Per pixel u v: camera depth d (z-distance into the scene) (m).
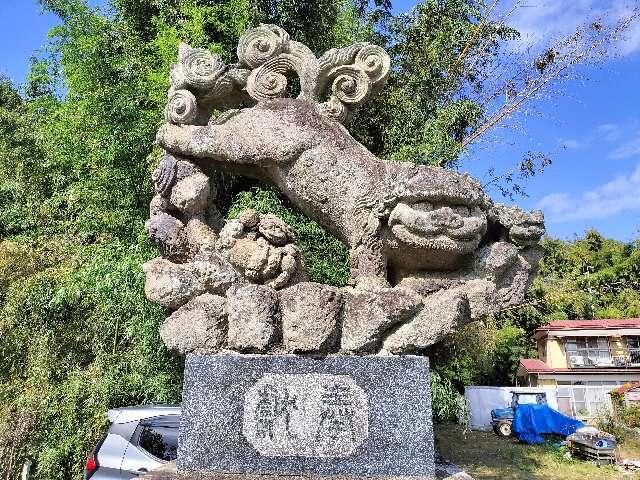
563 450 8.34
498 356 13.64
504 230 2.30
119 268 4.89
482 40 7.32
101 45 5.96
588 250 17.72
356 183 2.29
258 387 2.01
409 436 1.96
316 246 5.23
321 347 2.05
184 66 2.57
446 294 2.12
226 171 2.62
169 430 3.96
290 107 2.43
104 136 5.43
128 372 5.42
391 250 2.23
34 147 7.98
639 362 12.67
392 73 7.01
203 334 2.12
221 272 2.22
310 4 6.36
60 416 5.45
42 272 6.47
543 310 13.98
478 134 6.94
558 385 12.32
